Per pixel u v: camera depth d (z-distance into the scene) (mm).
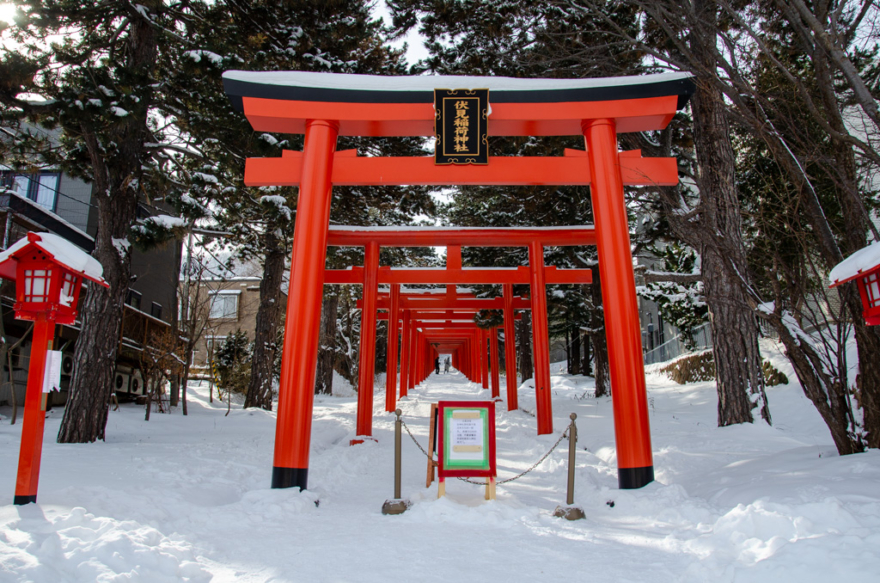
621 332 6324
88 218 18016
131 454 7754
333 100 6730
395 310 18844
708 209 7324
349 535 4270
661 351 29219
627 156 6922
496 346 23938
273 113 6660
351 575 3346
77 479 5645
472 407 5461
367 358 11555
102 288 9734
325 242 6559
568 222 16156
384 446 10133
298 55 11055
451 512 4805
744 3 7852
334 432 12461
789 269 6379
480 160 6773
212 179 11234
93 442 9242
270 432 11953
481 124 6742
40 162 11695
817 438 8031
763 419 9086
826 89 6059
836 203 7793
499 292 20188
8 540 3299
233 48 9938
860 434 5758
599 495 5742
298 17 10742
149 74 9586
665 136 12023
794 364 6160
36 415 4438
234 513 4805
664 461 7219
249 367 22656
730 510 4422
